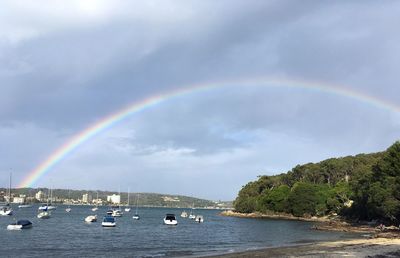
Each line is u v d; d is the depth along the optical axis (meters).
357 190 159.38
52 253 70.50
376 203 128.50
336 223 153.38
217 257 55.28
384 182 128.25
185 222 197.88
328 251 59.22
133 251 72.75
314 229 136.12
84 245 85.31
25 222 127.75
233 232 130.12
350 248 63.09
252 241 96.19
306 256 52.69
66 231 123.38
